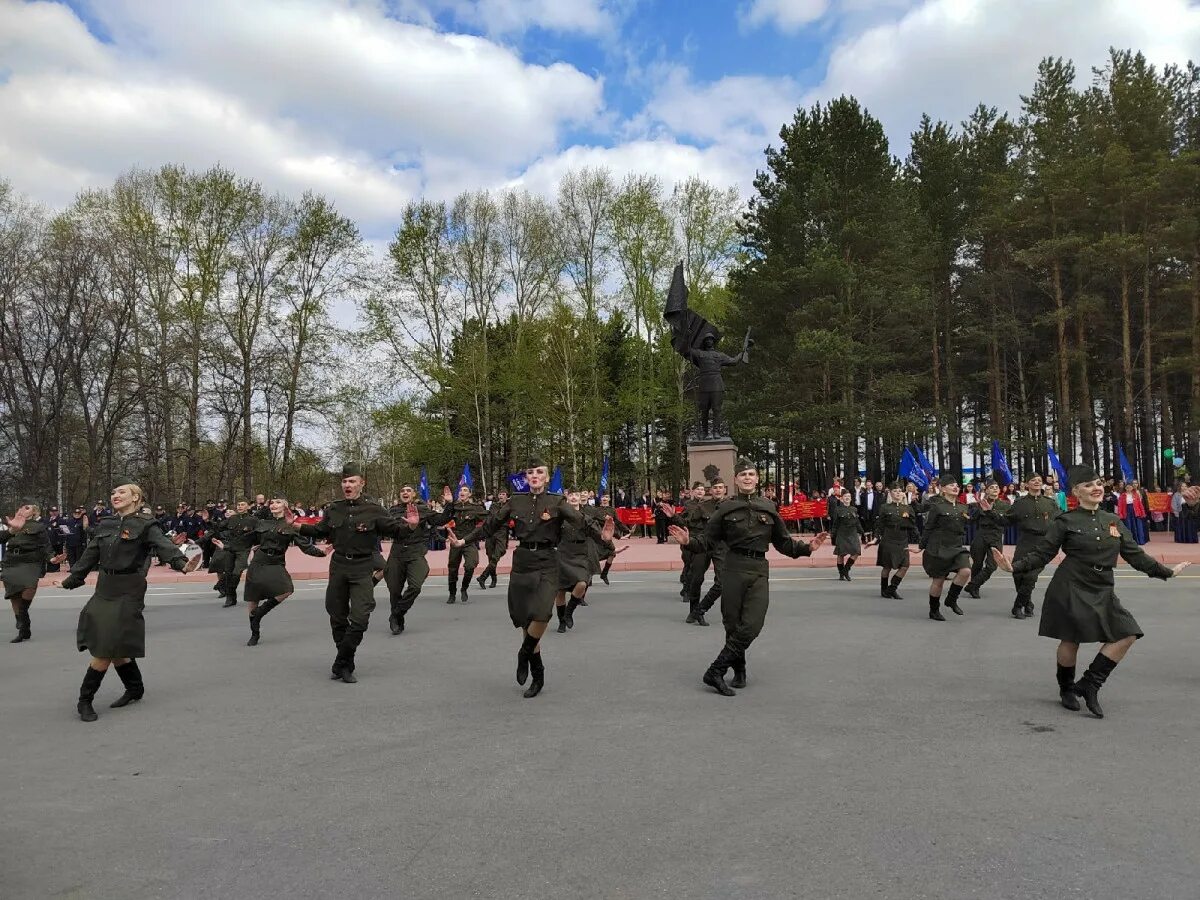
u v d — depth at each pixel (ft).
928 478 79.66
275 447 120.98
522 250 126.00
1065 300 117.70
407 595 34.37
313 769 16.35
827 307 102.47
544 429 132.05
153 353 106.63
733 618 22.88
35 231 99.91
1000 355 133.08
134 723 20.29
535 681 22.68
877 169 108.78
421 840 12.65
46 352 101.81
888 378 107.45
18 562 34.68
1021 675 24.47
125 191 105.29
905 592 46.21
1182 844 12.12
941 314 126.11
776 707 20.89
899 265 106.63
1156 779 15.06
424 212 123.34
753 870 11.39
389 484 202.69
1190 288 97.35
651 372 128.36
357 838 12.77
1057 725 18.93
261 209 110.93
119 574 21.54
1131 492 77.87
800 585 50.26
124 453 121.70
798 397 109.40
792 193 109.81
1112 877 11.03
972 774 15.44
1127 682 23.31
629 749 17.35
